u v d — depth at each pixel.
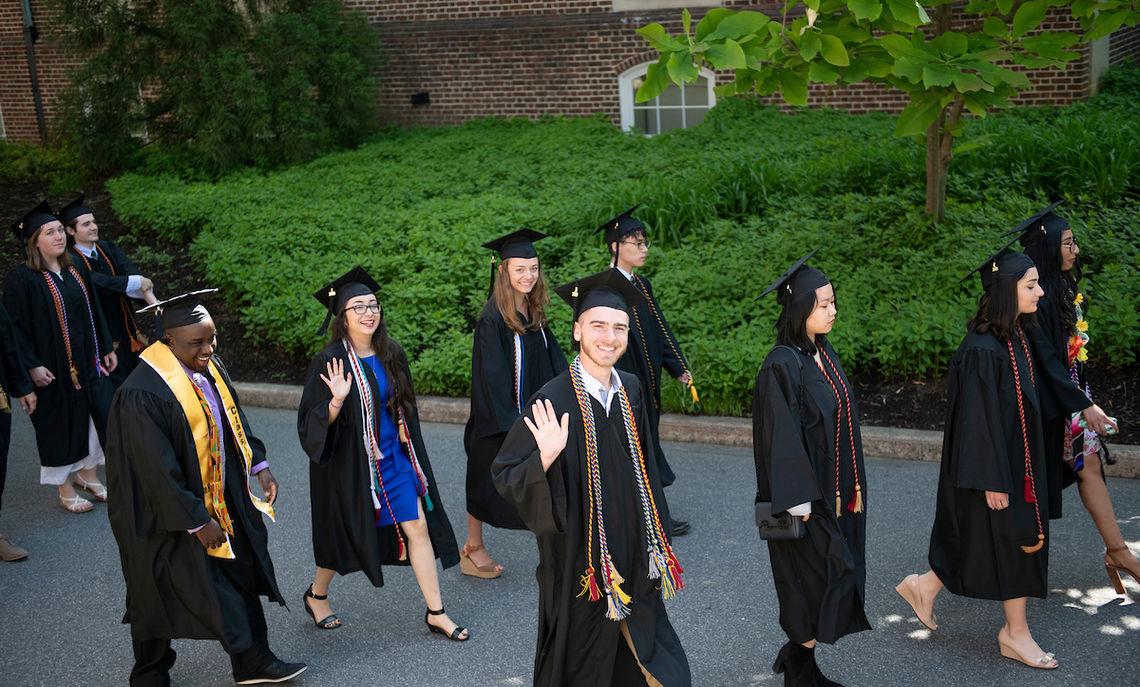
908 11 5.69
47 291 6.61
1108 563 4.94
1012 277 4.28
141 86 16.27
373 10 17.80
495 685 4.54
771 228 10.23
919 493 6.29
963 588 4.48
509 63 17.16
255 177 14.95
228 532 4.41
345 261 10.56
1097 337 7.46
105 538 6.41
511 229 10.84
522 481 3.56
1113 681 4.25
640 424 3.89
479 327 5.49
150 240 12.97
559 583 3.79
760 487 4.18
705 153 13.09
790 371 4.05
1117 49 15.16
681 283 9.12
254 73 15.76
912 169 10.80
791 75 6.66
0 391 6.06
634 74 16.53
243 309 9.80
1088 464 4.89
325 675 4.70
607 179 12.66
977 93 6.39
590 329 3.66
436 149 15.41
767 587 5.29
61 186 16.03
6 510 6.93
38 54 19.70
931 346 7.54
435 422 8.27
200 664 4.90
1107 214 9.32
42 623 5.32
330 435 4.84
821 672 4.38
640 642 3.73
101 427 6.87
